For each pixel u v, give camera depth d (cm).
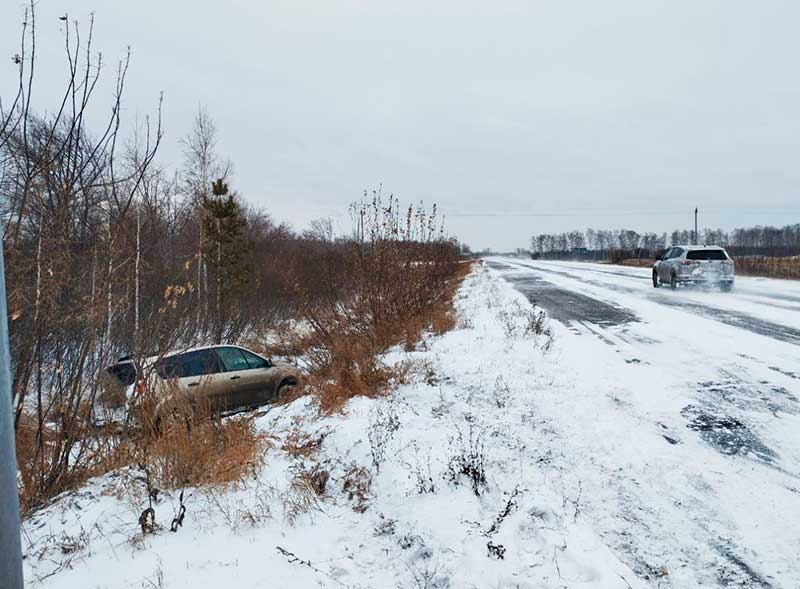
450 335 1219
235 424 664
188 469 564
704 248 2145
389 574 376
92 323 704
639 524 415
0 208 532
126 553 414
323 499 507
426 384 829
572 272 3962
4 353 151
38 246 668
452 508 446
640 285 2494
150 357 783
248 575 363
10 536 151
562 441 577
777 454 513
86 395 700
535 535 397
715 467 493
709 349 949
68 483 641
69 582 380
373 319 1212
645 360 889
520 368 868
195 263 1961
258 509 470
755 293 1953
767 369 795
